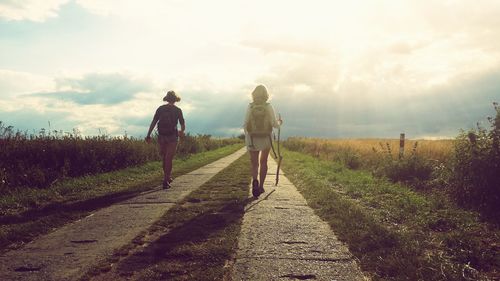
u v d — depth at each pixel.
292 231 5.09
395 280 3.41
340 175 12.53
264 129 7.54
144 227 5.36
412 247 4.32
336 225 5.32
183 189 9.02
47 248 4.47
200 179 11.13
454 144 8.12
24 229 5.14
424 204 7.32
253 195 7.63
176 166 16.14
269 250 4.29
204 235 4.78
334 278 3.51
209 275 3.49
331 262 3.92
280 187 9.41
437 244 4.70
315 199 7.41
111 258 4.02
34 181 9.66
